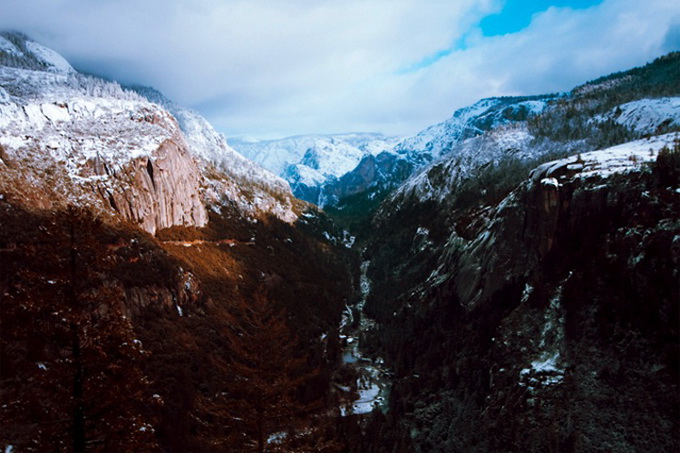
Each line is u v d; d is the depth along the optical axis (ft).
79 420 77.00
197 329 315.99
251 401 102.78
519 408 260.42
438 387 326.85
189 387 250.37
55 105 472.03
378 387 355.56
